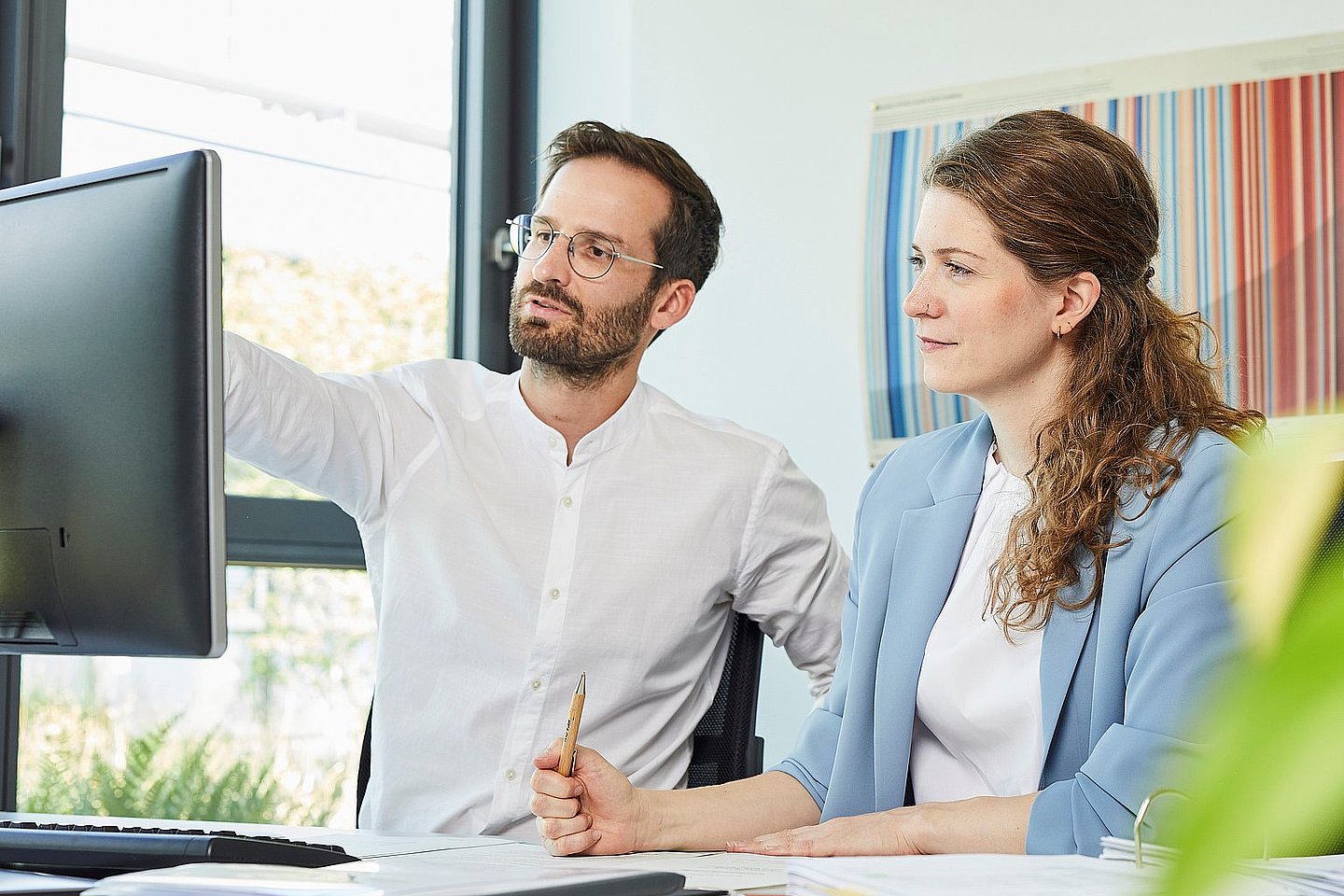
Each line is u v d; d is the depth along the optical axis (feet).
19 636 3.31
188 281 2.95
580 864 3.34
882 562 4.89
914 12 7.66
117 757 7.35
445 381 6.10
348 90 8.73
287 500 8.00
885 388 7.52
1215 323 6.64
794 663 6.34
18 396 3.17
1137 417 4.37
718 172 8.33
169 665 7.58
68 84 7.43
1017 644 4.40
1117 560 4.16
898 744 4.54
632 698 5.65
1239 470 0.55
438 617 5.59
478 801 5.42
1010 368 4.58
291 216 8.41
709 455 5.93
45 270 3.15
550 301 5.66
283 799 7.99
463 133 9.30
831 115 7.93
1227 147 6.68
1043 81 7.20
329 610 8.27
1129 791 3.56
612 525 5.74
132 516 3.01
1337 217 6.40
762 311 8.11
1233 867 0.44
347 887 2.43
